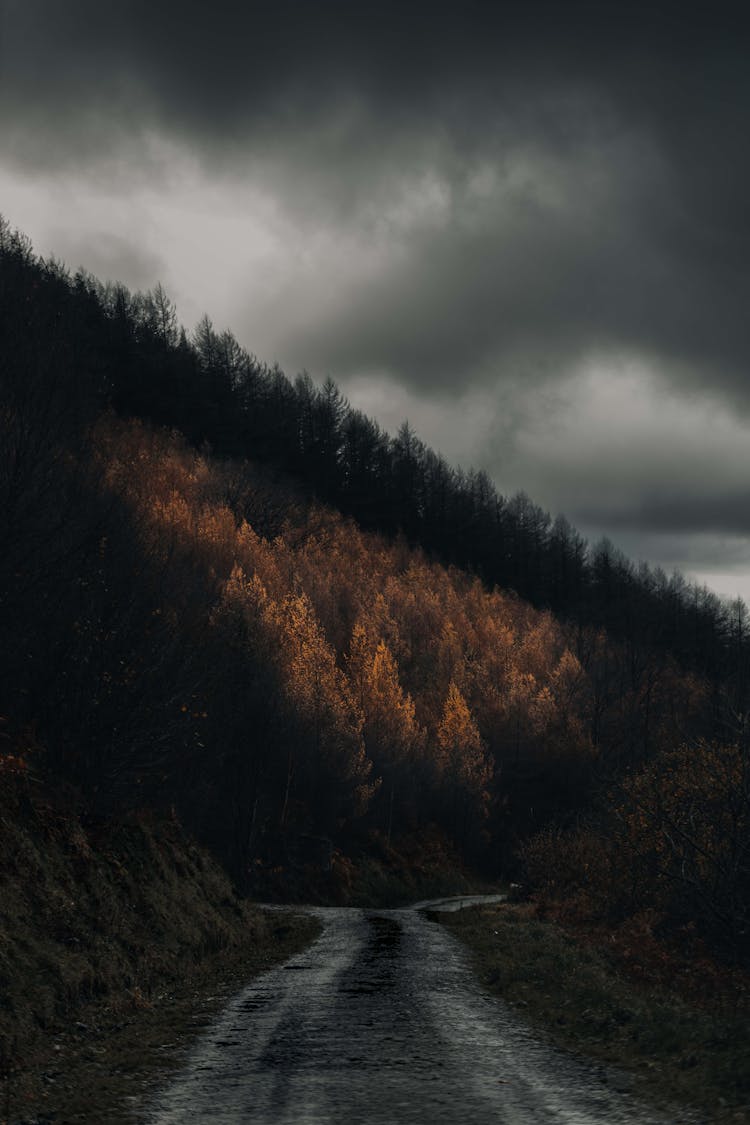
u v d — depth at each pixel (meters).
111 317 161.50
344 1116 8.54
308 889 54.00
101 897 19.03
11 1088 10.02
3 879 16.28
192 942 21.45
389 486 194.38
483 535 196.38
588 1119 8.35
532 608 167.88
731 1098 8.92
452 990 17.14
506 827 86.38
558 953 22.08
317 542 132.00
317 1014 14.41
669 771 28.58
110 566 23.80
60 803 21.02
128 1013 14.61
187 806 40.28
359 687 75.00
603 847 34.00
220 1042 12.40
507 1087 9.63
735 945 21.45
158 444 125.94
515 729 92.62
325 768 59.75
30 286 33.22
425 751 80.00
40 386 25.17
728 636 137.00
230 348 187.62
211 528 82.62
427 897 64.81
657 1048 11.48
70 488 23.81
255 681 52.47
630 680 97.19
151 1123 8.51
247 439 165.88
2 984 13.13
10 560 20.39
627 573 190.12
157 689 23.23
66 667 21.88
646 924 26.44
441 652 110.62
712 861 22.23
